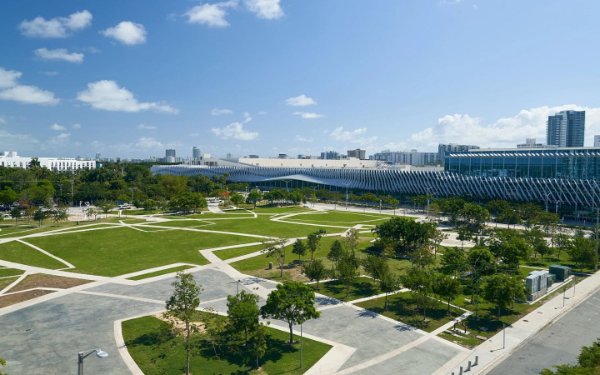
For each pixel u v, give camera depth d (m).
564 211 164.62
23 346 52.91
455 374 47.00
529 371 47.94
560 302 70.81
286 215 169.50
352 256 81.50
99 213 168.38
